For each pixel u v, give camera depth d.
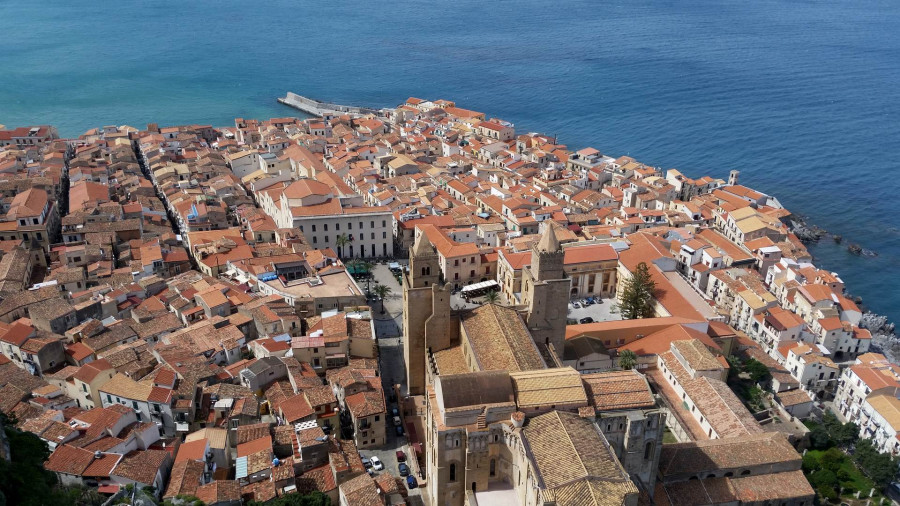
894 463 123.50
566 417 91.12
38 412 110.56
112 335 136.25
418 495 107.25
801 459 112.88
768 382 150.38
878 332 195.25
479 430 92.00
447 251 188.38
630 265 182.12
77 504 82.31
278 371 128.62
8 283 153.62
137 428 106.38
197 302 151.75
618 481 80.88
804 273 194.88
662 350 146.25
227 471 106.06
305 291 161.62
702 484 106.62
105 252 176.12
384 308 175.38
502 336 112.38
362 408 117.94
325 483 102.12
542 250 125.81
